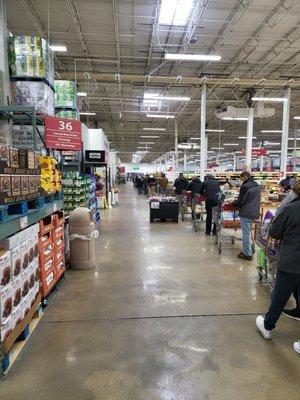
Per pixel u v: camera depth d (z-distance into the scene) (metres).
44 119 3.81
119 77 9.66
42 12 7.11
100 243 6.14
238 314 3.01
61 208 3.90
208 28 7.79
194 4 6.54
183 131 22.62
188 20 7.16
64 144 4.02
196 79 10.12
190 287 3.71
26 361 2.24
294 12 7.07
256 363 2.23
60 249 3.72
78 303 3.23
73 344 2.46
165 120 18.88
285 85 10.84
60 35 8.26
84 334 2.61
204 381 2.04
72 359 2.26
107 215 10.43
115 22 7.44
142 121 19.30
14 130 4.16
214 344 2.47
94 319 2.88
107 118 18.47
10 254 2.15
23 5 6.64
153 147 33.84
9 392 1.93
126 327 2.73
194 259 4.94
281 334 2.63
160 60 9.98
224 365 2.20
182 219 9.27
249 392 1.94
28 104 3.78
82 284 3.79
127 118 18.34
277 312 2.44
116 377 2.07
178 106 15.24
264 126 21.19
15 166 2.25
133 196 19.73
